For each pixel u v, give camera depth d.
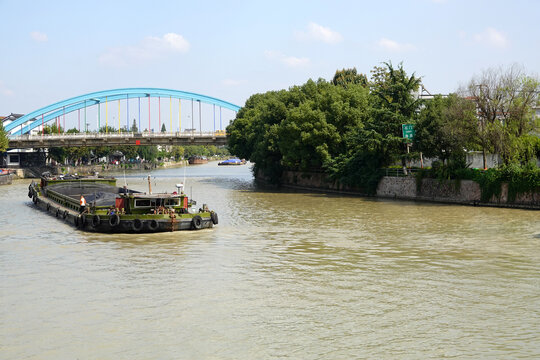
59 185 56.91
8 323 19.02
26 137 114.69
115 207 37.44
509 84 53.03
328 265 27.03
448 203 54.44
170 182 94.81
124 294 22.30
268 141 81.50
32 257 29.41
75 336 17.78
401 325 18.52
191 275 25.25
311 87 81.50
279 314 19.73
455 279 24.25
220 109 152.75
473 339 17.23
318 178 77.06
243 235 35.69
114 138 116.50
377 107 62.94
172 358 16.05
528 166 48.50
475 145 56.00
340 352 16.36
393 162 66.38
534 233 35.66
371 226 39.56
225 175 121.94
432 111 57.12
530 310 19.89
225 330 18.19
